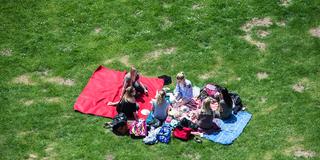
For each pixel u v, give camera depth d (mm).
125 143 18484
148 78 21328
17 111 19703
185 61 22266
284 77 21406
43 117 19500
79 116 19641
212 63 22141
